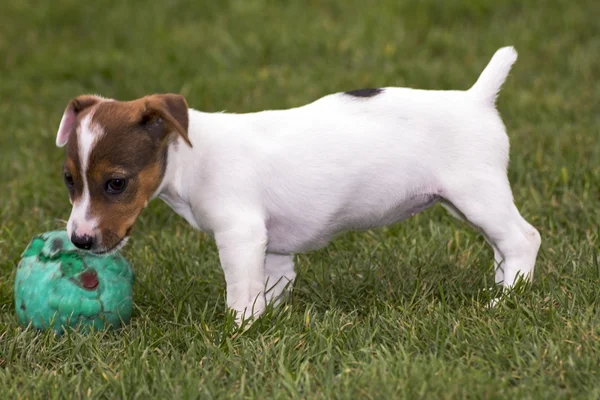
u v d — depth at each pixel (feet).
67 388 19.85
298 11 55.67
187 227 31.09
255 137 22.98
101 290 22.84
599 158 33.76
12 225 31.24
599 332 21.16
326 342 21.45
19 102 45.88
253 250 22.43
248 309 22.67
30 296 22.77
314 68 46.73
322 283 25.79
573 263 25.45
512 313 22.30
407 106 23.36
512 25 50.90
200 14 57.31
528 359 20.48
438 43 49.34
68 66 49.16
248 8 56.18
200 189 22.57
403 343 21.66
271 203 22.98
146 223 31.58
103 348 21.89
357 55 47.62
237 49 49.57
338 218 23.67
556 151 34.81
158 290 25.85
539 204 30.63
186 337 22.20
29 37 54.95
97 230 21.04
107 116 21.30
